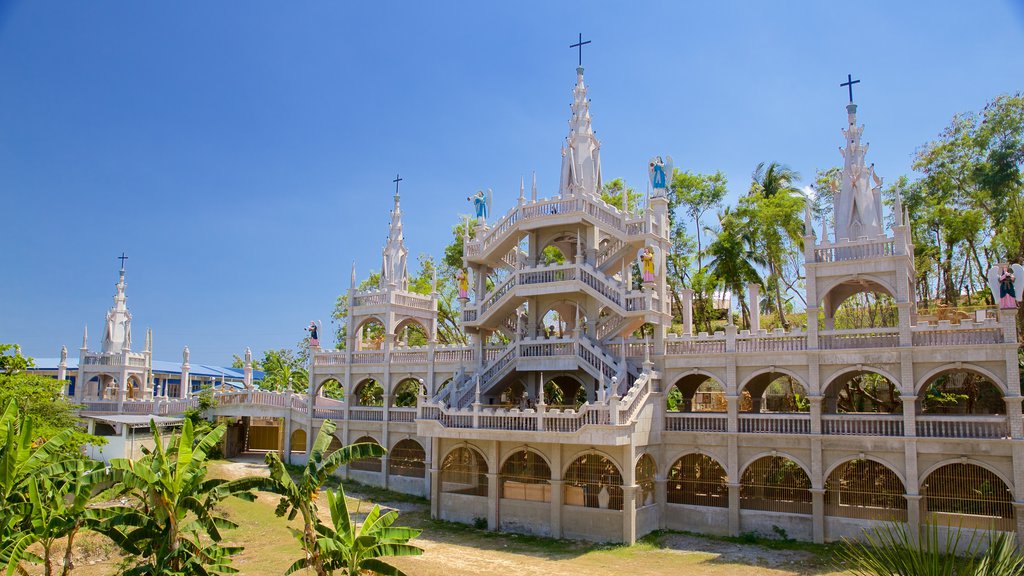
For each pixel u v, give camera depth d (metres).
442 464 39.38
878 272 33.97
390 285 49.72
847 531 33.41
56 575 27.72
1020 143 42.00
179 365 83.31
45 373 70.44
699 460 41.16
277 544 31.89
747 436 35.56
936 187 47.25
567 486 35.97
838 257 35.03
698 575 28.59
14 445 21.53
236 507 37.59
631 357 39.25
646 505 35.94
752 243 49.31
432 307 53.16
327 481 48.47
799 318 55.69
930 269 49.62
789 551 32.41
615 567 29.75
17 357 41.72
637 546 33.25
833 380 35.62
